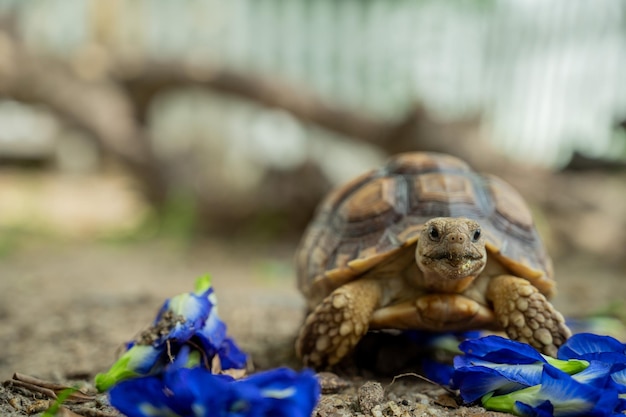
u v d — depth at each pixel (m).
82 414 0.34
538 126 1.30
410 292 0.40
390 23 1.49
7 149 2.00
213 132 1.52
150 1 1.60
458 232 0.36
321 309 0.39
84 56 1.33
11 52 1.25
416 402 0.36
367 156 1.49
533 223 0.42
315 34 1.58
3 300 0.62
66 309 0.58
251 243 1.21
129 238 1.23
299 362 0.43
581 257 0.99
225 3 1.63
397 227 0.40
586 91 1.27
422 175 0.42
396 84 1.48
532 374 0.34
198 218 1.29
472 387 0.35
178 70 1.27
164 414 0.30
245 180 1.32
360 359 0.41
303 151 1.52
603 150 1.27
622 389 0.33
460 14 1.37
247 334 0.49
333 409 0.35
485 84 1.33
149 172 1.35
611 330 0.50
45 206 1.53
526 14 1.30
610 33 1.25
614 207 1.12
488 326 0.40
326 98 1.27
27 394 0.37
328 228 0.43
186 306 0.36
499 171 1.11
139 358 0.36
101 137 1.32
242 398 0.29
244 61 1.62
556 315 0.38
